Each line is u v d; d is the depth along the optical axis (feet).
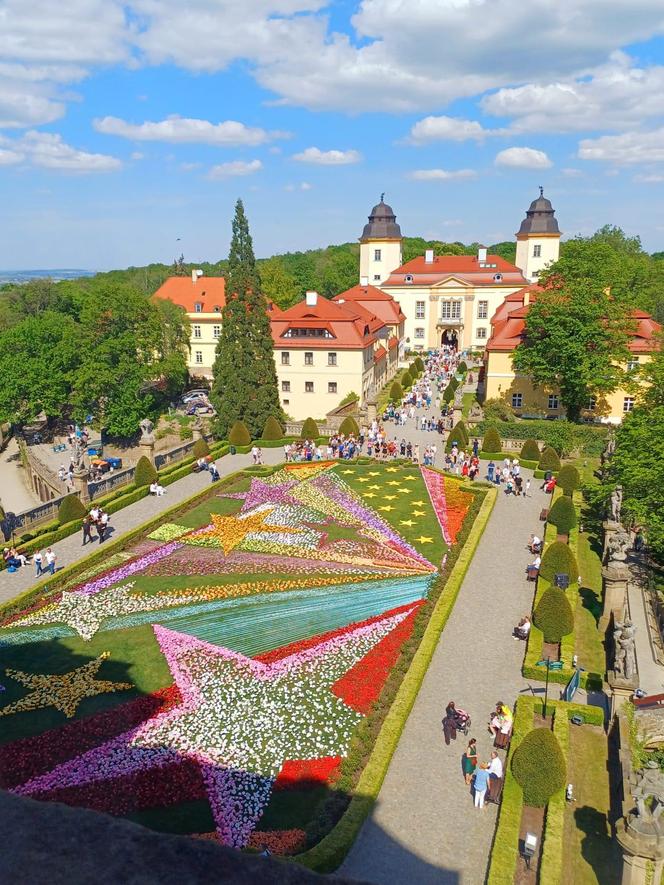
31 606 109.70
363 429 216.33
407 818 65.05
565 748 72.08
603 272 195.93
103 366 252.21
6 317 333.01
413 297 385.29
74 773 71.10
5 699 84.94
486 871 59.21
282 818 65.26
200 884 13.87
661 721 75.97
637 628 98.43
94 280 591.37
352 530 141.49
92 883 13.70
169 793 68.23
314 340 240.94
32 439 283.18
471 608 106.73
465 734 77.15
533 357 203.92
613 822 64.59
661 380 141.38
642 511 118.21
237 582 117.50
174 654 94.53
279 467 184.75
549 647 95.45
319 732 77.66
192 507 156.35
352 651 94.27
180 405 303.68
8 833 14.94
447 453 194.08
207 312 333.21
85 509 146.10
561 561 111.24
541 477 174.81
